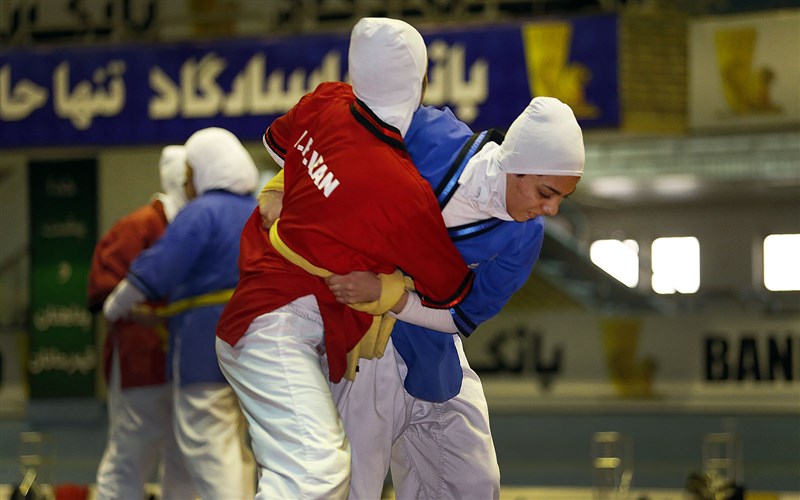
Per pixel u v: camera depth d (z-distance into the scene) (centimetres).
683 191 3831
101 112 1953
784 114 1981
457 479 711
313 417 608
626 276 4175
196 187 1094
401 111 631
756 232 4053
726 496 1244
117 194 2473
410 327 664
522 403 2494
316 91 670
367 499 677
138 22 2094
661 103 1836
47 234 2425
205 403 1043
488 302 653
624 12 1794
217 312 1051
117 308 1070
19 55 1981
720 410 2383
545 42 1806
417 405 700
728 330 2395
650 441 2275
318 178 626
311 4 2042
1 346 2503
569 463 2153
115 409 1157
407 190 612
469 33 1825
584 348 2475
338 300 635
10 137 1984
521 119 604
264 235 665
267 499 589
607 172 3559
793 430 2270
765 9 2405
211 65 1919
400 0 2014
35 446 2256
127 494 1146
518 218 626
